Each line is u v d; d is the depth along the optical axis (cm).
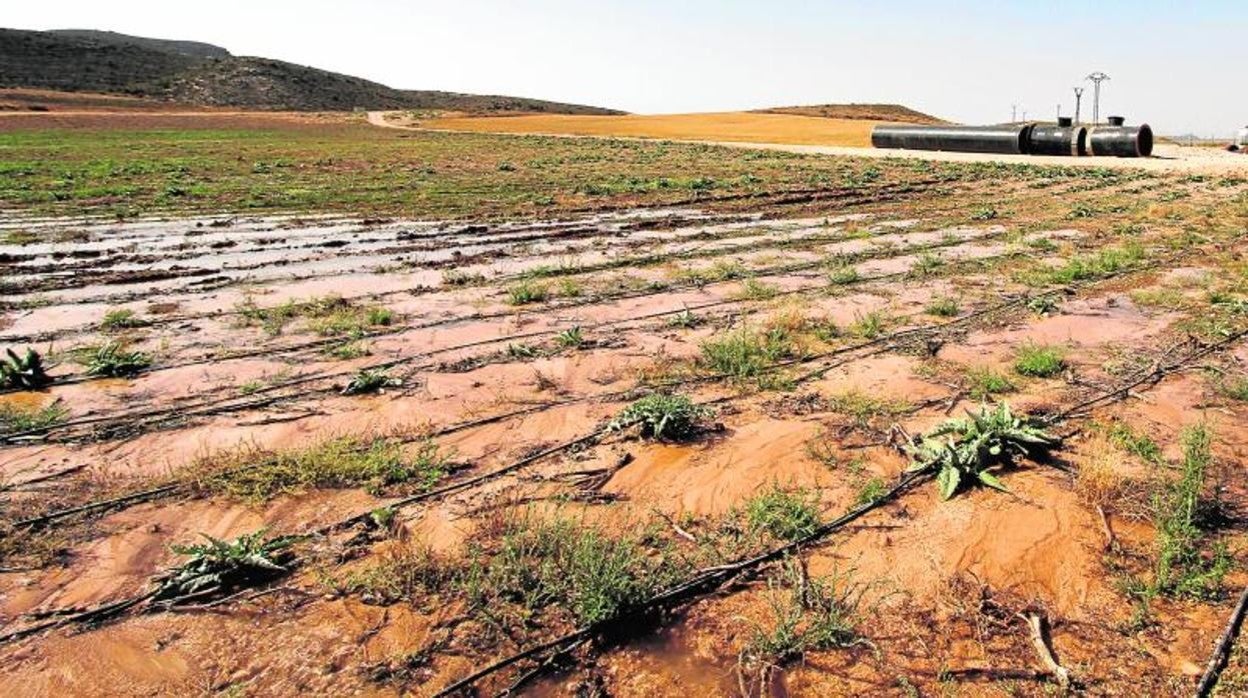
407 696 381
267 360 872
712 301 1117
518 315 1053
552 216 2028
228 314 1077
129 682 392
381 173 3216
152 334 979
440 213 2102
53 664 403
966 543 493
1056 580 457
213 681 392
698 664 402
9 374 783
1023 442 598
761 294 1134
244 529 522
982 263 1330
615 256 1469
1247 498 536
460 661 403
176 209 2186
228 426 689
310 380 801
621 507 544
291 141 5697
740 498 552
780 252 1488
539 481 580
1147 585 448
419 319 1041
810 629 414
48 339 963
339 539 508
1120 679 385
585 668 400
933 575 464
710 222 1892
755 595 452
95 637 422
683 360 847
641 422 654
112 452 639
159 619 436
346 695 382
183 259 1496
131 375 825
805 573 468
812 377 783
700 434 654
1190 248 1430
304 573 475
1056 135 3972
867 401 712
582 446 636
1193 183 2645
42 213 2097
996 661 398
